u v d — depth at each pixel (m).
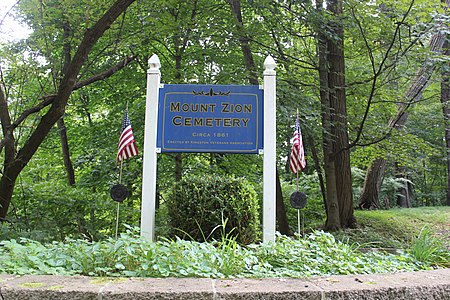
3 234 7.36
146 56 12.16
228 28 10.76
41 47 10.15
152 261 3.62
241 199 6.20
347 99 12.62
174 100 6.63
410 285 2.77
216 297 2.48
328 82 11.36
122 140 6.07
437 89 18.39
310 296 2.54
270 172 6.39
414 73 11.99
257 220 6.46
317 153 14.56
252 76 11.12
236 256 3.96
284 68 12.15
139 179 12.52
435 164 28.39
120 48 10.73
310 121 10.81
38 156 14.45
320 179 13.84
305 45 11.82
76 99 13.68
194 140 6.54
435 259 5.23
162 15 10.27
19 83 10.06
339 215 11.31
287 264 4.25
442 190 30.67
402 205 25.02
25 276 2.89
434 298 2.80
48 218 9.64
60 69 10.91
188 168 13.06
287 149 12.47
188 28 10.73
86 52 7.82
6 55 9.43
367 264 4.37
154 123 6.50
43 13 10.38
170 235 6.38
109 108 14.12
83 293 2.46
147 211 6.30
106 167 12.51
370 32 10.37
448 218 14.59
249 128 6.58
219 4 11.17
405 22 9.37
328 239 5.16
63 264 3.70
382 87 12.24
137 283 2.68
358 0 9.82
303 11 10.45
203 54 11.59
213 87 6.66
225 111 6.61
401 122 14.64
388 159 13.90
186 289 2.54
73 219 9.95
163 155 12.49
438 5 9.20
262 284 2.71
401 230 12.43
